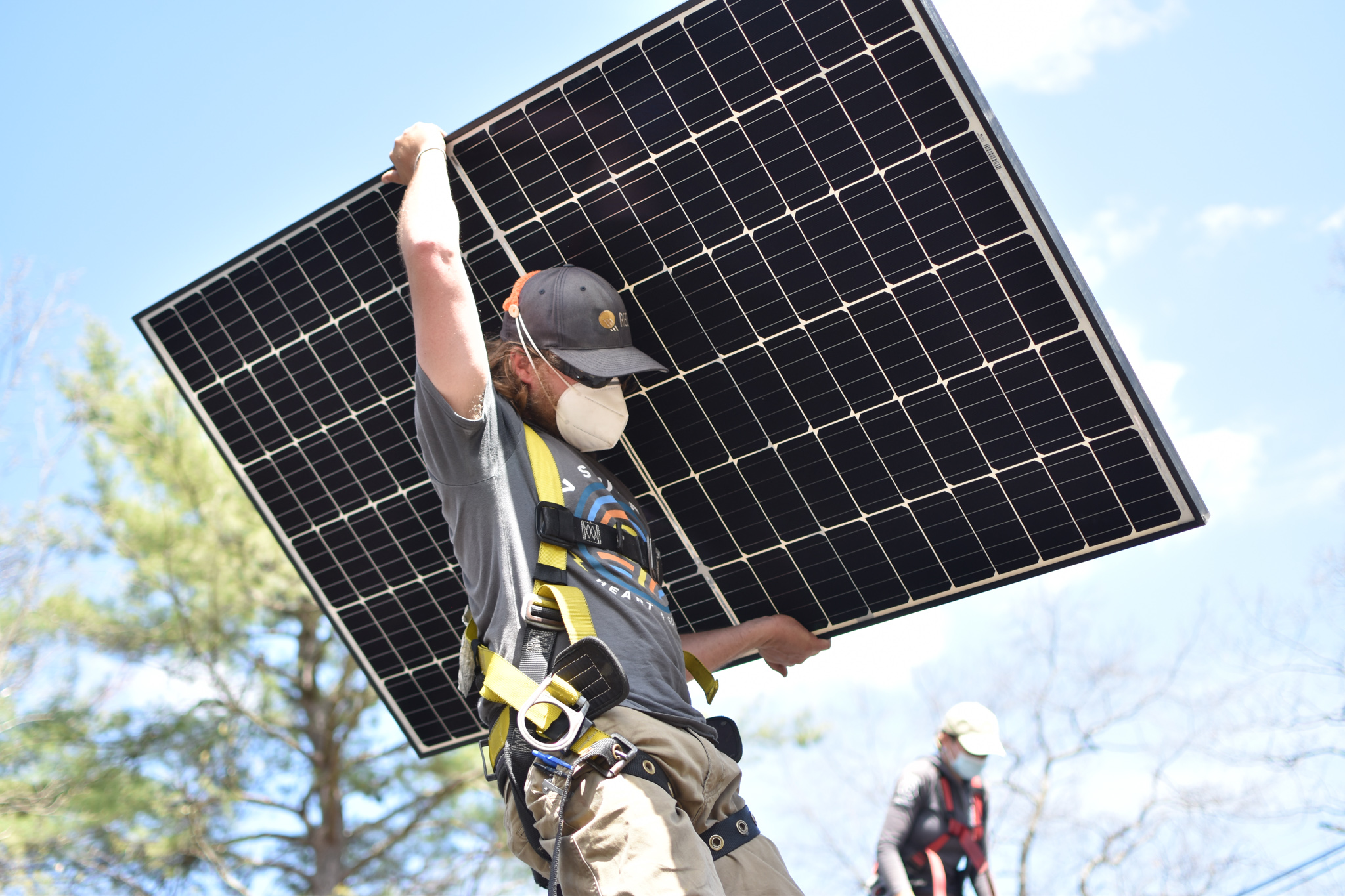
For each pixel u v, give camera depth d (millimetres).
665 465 3492
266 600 16281
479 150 3273
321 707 17750
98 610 15492
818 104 3016
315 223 3438
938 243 3062
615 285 3326
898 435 3293
